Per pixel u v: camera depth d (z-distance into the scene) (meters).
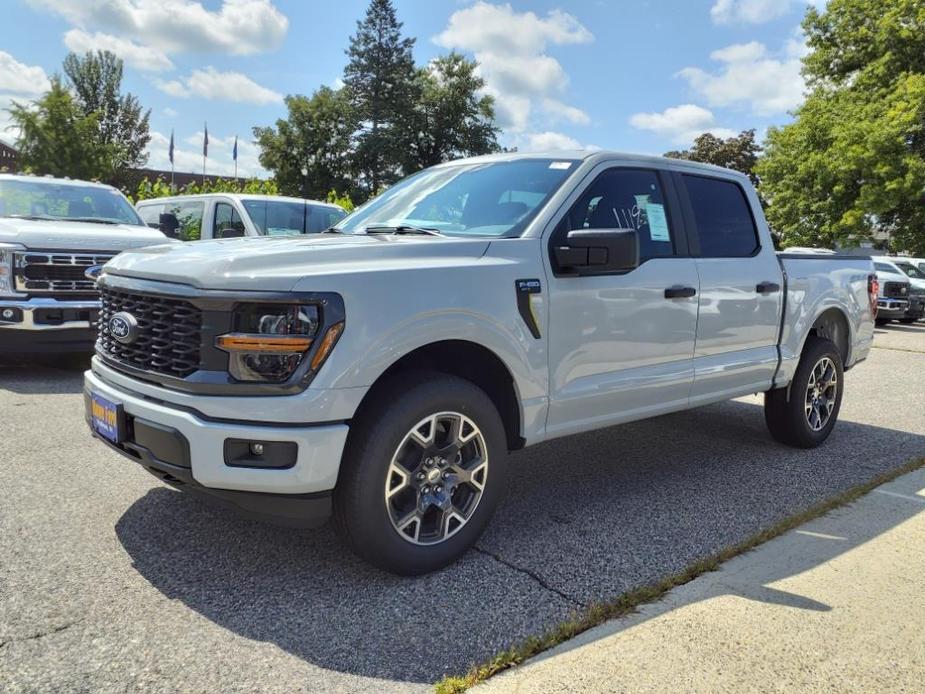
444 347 3.33
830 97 30.34
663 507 4.23
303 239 3.57
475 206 3.99
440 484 3.23
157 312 3.08
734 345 4.78
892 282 18.91
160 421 2.95
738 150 58.03
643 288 4.05
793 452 5.53
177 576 3.12
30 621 2.71
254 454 2.83
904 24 28.22
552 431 3.72
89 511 3.78
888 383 9.02
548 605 2.99
